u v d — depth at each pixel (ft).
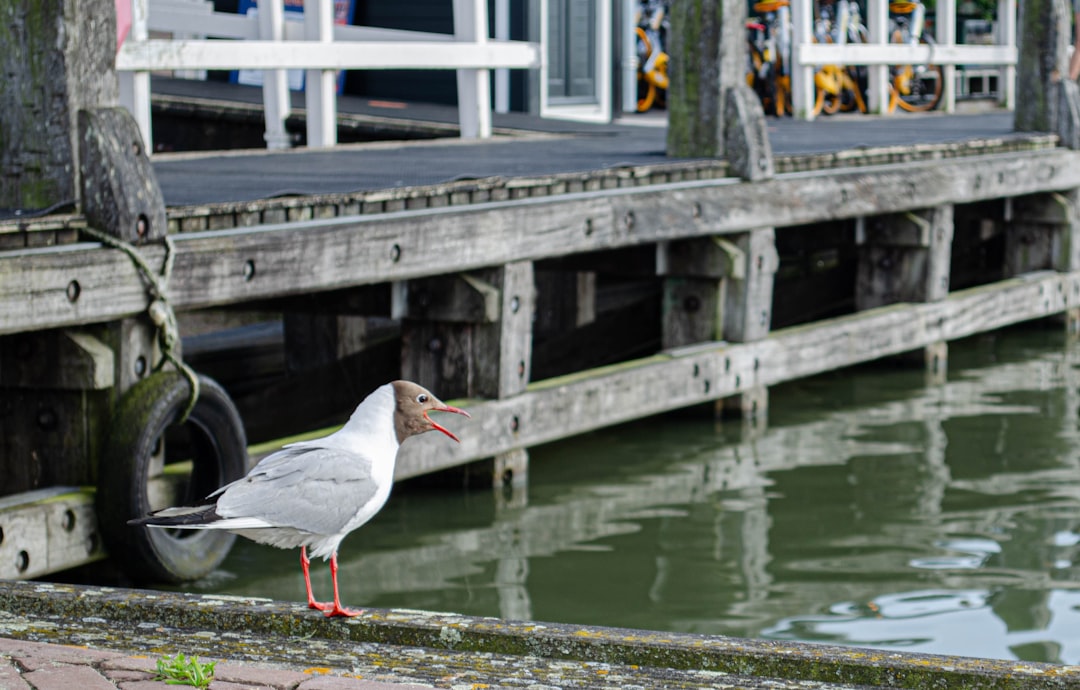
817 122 63.21
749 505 32.94
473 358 33.32
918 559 29.14
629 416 36.73
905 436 39.52
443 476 34.09
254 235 27.48
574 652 15.07
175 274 26.09
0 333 23.20
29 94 25.40
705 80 40.52
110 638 15.34
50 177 25.43
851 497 33.60
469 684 14.01
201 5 49.55
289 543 16.53
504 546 29.84
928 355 48.08
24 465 26.18
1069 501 33.32
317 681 13.32
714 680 14.33
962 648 24.18
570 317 47.55
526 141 48.06
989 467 36.35
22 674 13.21
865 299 48.78
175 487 26.78
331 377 36.11
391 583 27.40
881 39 71.00
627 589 27.20
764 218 40.19
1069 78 57.21
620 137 51.03
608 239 35.50
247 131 53.98
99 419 25.82
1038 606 26.32
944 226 48.24
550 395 34.40
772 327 48.93
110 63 25.93
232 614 15.94
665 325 40.96
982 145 50.49
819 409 42.86
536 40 65.10
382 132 53.21
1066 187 53.88
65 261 24.20
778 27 76.48
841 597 26.81
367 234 29.55
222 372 39.65
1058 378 47.50
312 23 43.65
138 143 25.75
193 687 13.01
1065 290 54.29
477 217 32.04
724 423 40.86
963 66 98.53
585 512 32.32
